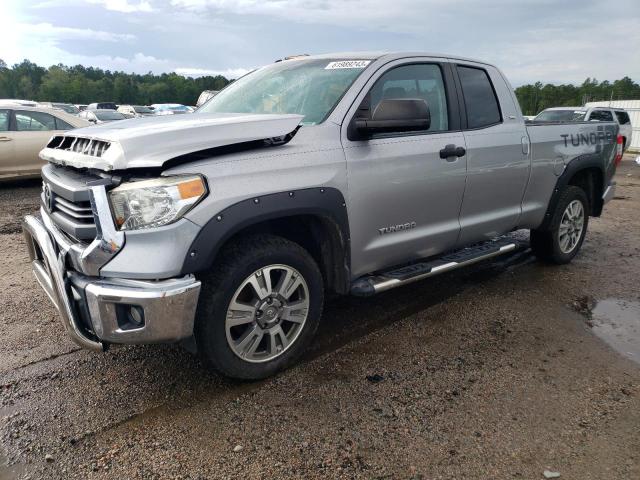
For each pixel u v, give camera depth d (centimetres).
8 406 278
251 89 394
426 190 361
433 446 248
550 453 244
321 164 301
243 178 269
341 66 359
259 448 246
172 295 247
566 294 455
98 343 262
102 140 264
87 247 255
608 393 296
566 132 491
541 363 331
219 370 286
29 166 945
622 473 231
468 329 380
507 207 442
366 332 374
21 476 228
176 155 253
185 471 231
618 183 1234
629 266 539
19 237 623
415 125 310
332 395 291
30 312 399
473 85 415
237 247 282
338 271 327
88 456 240
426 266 378
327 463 237
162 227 247
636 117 2638
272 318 299
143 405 281
